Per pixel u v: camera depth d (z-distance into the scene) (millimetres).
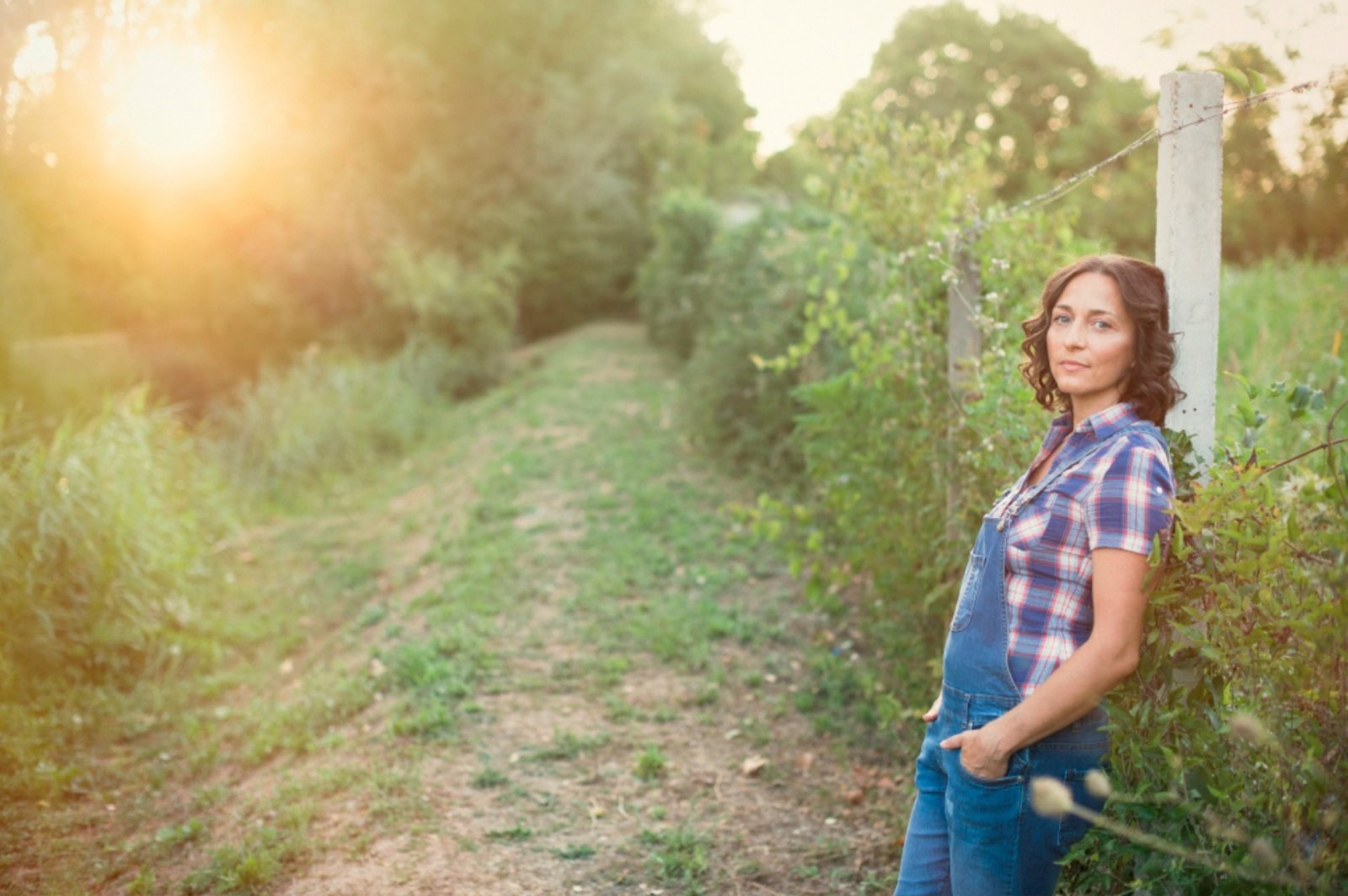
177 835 3836
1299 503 2188
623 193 24469
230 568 7574
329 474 10766
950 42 31422
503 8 18094
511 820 3717
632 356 17047
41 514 5469
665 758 4188
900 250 4445
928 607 4020
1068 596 1890
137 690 5371
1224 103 2273
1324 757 1734
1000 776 1906
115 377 11016
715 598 6047
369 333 15500
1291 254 7957
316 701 4922
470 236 18156
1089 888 2148
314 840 3615
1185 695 1976
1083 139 16594
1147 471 1826
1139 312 1954
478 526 7762
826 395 4500
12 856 3727
